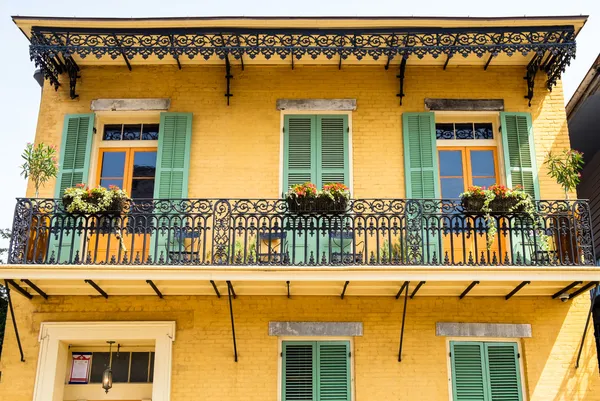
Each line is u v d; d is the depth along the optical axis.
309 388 8.98
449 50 9.39
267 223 9.62
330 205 8.87
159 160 9.96
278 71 10.47
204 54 9.38
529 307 9.32
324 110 10.29
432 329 9.21
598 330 11.91
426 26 9.69
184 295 9.30
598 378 9.02
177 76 10.45
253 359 9.05
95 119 10.27
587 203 8.94
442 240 9.70
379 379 8.99
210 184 9.91
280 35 9.65
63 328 9.10
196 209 9.67
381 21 9.62
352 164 10.06
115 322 9.12
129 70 10.48
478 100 10.29
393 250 9.27
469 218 8.91
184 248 9.20
